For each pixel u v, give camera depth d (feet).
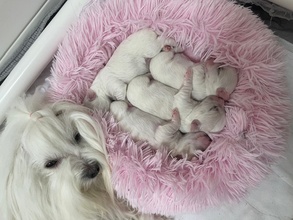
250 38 1.08
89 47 1.18
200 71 1.07
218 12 1.09
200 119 1.04
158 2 1.14
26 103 1.08
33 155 1.06
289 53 1.15
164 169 1.05
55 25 1.17
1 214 1.12
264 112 1.02
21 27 1.20
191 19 1.11
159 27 1.16
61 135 1.07
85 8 1.19
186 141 1.07
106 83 1.14
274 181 1.12
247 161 1.01
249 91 1.05
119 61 1.14
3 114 1.17
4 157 1.05
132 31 1.19
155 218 1.22
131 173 1.05
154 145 1.09
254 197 1.12
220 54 1.09
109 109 1.15
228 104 1.06
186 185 1.03
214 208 1.10
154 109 1.10
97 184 1.15
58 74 1.18
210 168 1.03
